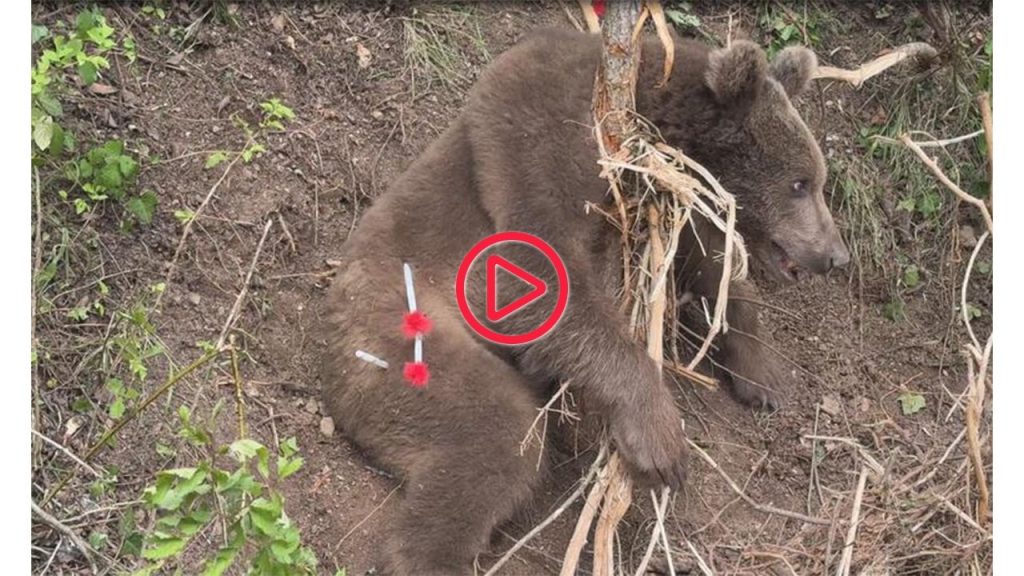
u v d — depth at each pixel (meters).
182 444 2.21
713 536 2.39
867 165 2.93
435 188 2.41
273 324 2.46
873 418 2.67
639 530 2.37
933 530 2.30
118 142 2.40
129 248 2.40
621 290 2.34
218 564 1.76
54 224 2.35
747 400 2.62
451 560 2.18
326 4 2.85
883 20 3.10
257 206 2.56
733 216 2.11
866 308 2.84
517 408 2.28
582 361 2.27
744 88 2.30
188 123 2.59
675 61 2.38
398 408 2.27
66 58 2.36
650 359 2.24
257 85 2.70
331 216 2.63
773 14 3.07
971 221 2.95
